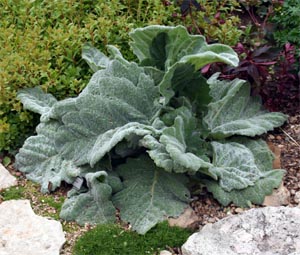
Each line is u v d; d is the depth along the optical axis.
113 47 2.38
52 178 2.22
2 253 2.00
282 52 2.53
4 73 2.35
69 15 2.66
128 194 2.16
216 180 2.18
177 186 2.15
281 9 2.71
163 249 2.04
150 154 2.05
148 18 2.69
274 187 2.17
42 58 2.45
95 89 2.20
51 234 2.05
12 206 2.15
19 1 2.70
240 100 2.39
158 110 2.21
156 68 2.25
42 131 2.29
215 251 1.95
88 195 2.15
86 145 2.19
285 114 2.49
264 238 1.98
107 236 2.06
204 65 2.19
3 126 2.31
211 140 2.30
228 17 2.78
